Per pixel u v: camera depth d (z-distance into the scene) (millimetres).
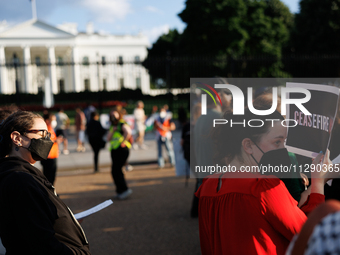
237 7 31000
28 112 1907
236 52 30953
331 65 11977
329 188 2131
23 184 1629
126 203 6082
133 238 4469
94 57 58188
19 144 1812
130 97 28312
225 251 1580
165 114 9250
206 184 1791
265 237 1515
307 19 25891
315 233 796
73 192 7012
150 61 11734
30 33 50938
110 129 6352
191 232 4609
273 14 38281
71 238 1766
